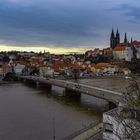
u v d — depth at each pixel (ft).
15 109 428.97
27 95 599.57
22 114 391.24
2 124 332.60
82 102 506.89
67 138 250.98
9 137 283.38
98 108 445.37
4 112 403.95
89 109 436.35
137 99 105.81
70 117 375.66
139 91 107.55
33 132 300.81
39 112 407.85
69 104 483.51
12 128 314.96
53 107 452.35
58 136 287.48
